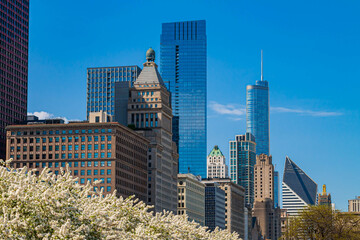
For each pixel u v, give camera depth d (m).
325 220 189.12
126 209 87.75
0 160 70.19
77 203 69.88
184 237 103.25
